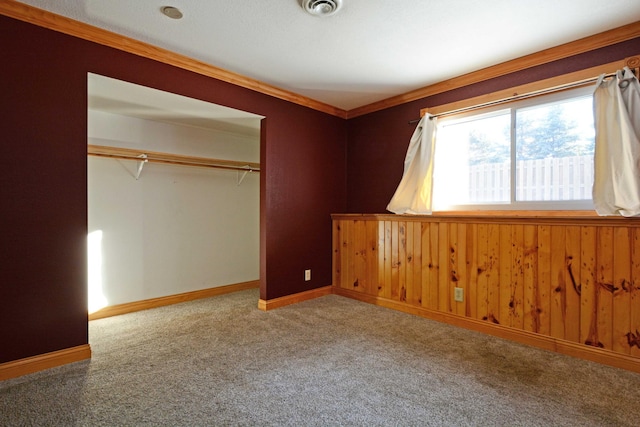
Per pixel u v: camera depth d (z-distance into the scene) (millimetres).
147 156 3482
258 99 3234
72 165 2170
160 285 3650
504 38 2346
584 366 2131
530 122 2662
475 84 2959
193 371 2049
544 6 1969
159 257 3652
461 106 3014
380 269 3504
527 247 2502
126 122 3373
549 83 2504
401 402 1729
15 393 1788
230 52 2588
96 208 3236
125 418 1582
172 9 2021
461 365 2143
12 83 1966
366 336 2637
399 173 3547
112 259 3318
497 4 1956
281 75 3018
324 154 3867
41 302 2055
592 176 2369
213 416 1605
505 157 2807
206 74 2848
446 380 1951
